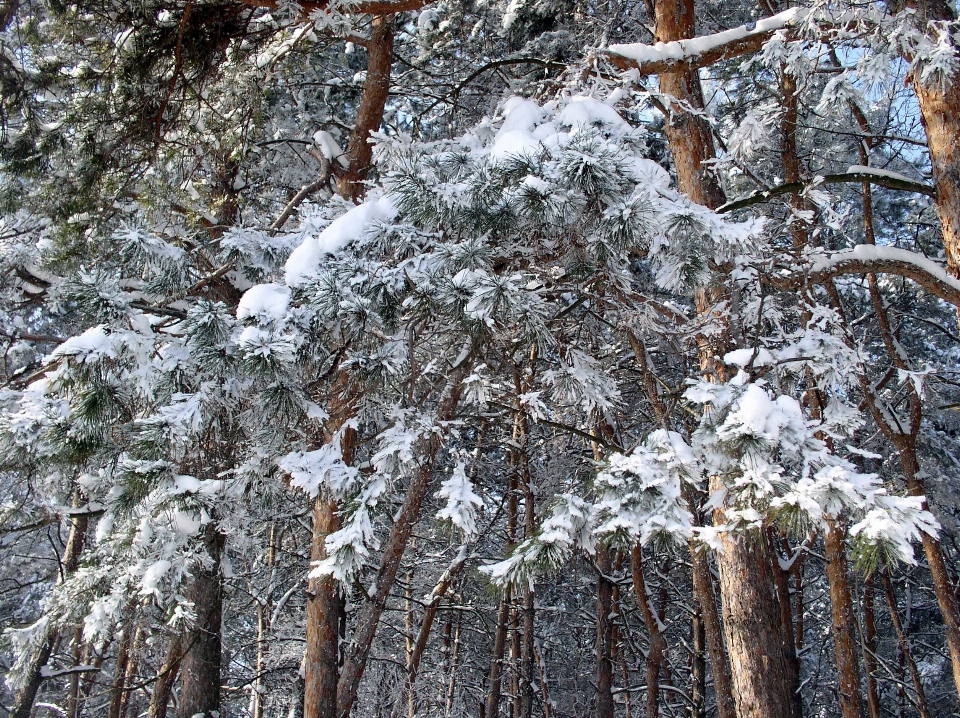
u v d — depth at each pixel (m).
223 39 7.52
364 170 8.30
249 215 8.78
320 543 6.37
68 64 7.55
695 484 3.42
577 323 7.30
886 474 12.82
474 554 11.19
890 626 17.55
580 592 15.63
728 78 9.52
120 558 7.39
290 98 10.59
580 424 10.69
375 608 6.16
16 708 10.75
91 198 7.23
